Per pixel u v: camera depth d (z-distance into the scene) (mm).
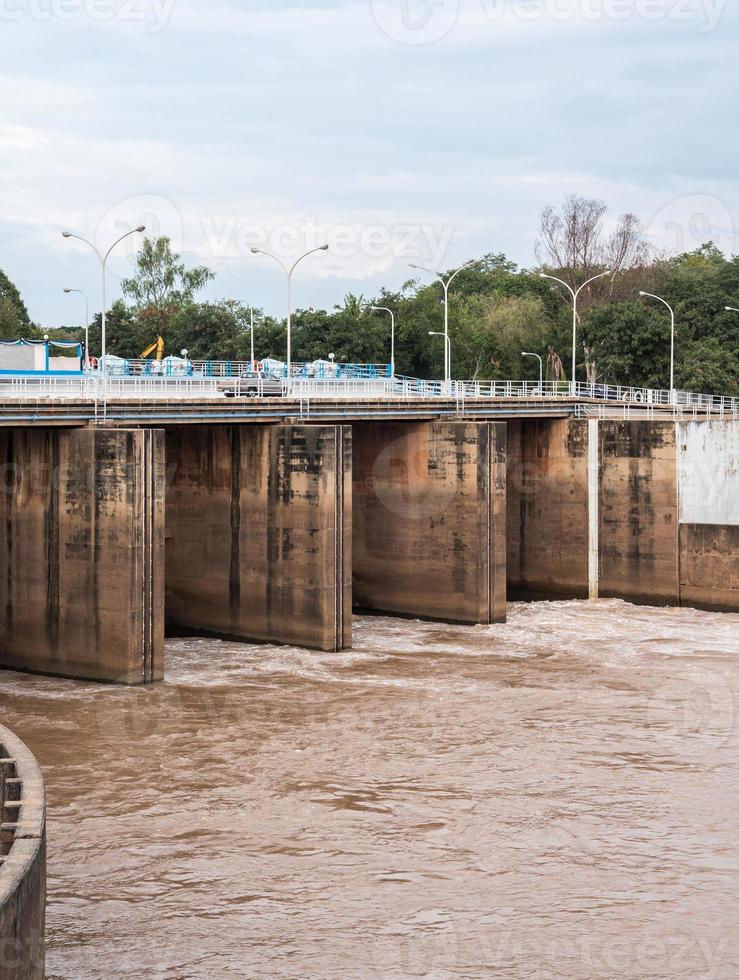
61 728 36156
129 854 26719
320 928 23391
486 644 50125
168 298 118500
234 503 49344
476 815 29422
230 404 46062
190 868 26047
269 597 48688
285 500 47938
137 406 42875
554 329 114750
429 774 32406
